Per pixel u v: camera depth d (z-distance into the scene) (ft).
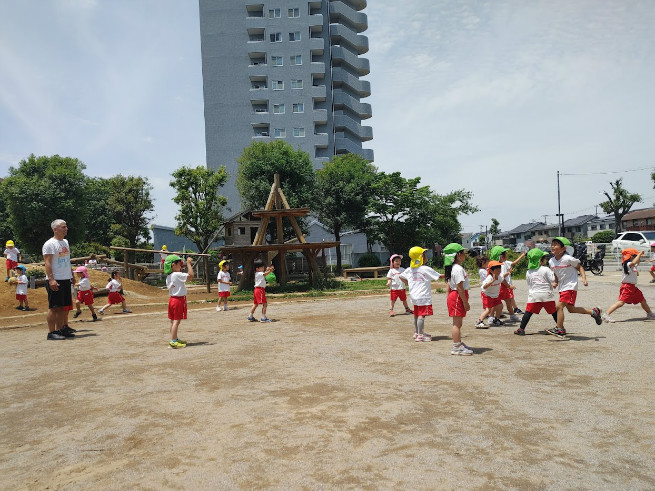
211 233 118.52
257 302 35.37
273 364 19.75
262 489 8.61
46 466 10.17
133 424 12.74
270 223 112.27
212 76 197.06
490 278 25.84
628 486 8.29
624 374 15.81
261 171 115.75
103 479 9.37
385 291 59.11
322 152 204.85
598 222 221.46
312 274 68.03
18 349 27.07
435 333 26.53
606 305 34.63
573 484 8.41
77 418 13.57
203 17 198.59
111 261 82.28
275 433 11.52
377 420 12.16
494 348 21.20
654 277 50.85
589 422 11.48
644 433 10.70
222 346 24.88
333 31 213.25
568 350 20.06
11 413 14.42
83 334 32.40
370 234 119.85
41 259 119.75
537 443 10.29
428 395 14.25
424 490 8.32
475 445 10.28
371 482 8.70
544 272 23.36
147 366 20.48
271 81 196.95
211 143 195.00
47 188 117.60
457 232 131.54
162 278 97.19
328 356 20.97
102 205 149.89
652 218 186.19
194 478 9.21
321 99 202.90
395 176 112.68
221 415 13.16
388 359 19.80
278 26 198.80
